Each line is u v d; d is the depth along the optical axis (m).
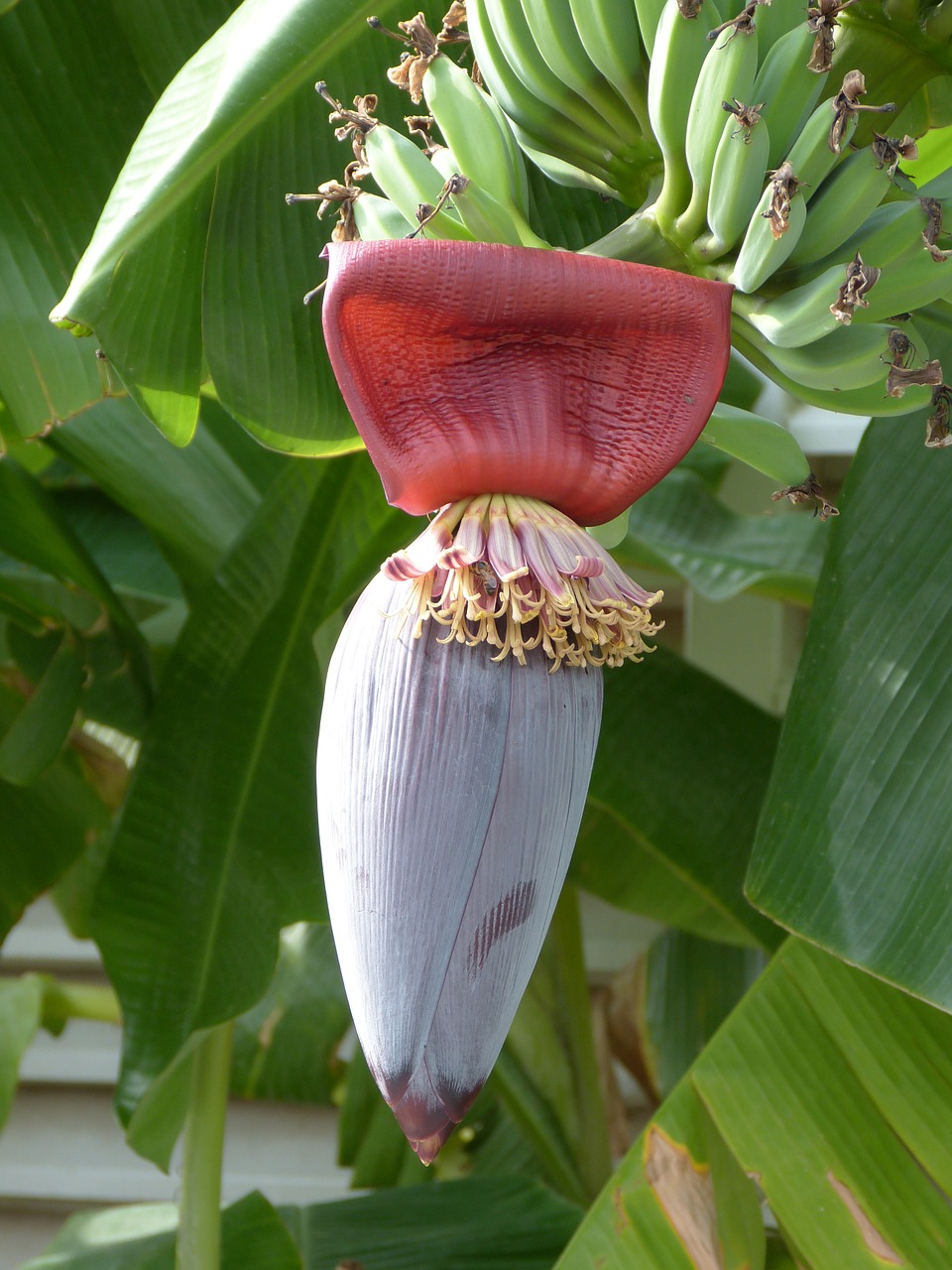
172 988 1.41
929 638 1.15
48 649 1.69
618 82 0.96
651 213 0.96
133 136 1.21
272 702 1.47
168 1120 1.55
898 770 1.13
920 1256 1.19
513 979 0.88
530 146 1.03
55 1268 1.74
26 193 1.19
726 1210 1.25
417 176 0.94
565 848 0.89
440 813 0.87
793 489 1.01
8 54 1.18
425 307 0.87
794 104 0.93
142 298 1.05
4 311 1.19
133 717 1.72
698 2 0.91
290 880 1.43
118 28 1.20
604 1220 1.27
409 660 0.88
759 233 0.90
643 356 0.89
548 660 0.89
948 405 0.97
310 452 1.15
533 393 0.90
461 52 1.15
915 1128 1.22
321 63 1.07
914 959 1.09
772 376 1.00
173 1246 1.75
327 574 1.44
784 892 1.14
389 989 0.87
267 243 1.10
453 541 0.90
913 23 0.99
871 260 0.94
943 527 1.18
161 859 1.45
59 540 1.59
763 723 1.75
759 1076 1.26
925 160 1.37
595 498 0.91
